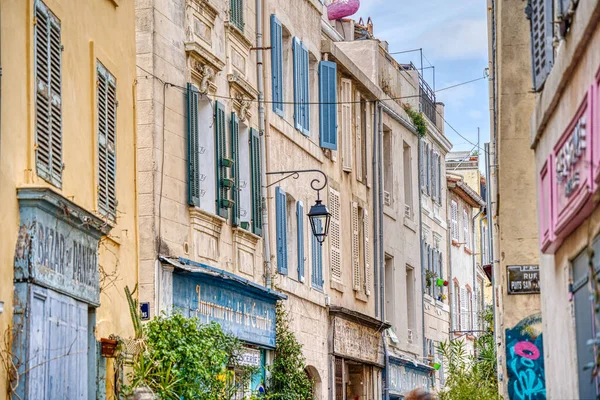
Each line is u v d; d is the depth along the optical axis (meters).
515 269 16.84
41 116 13.86
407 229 40.22
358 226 34.62
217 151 22.94
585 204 9.73
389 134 38.69
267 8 27.17
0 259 12.48
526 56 15.96
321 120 31.17
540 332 17.14
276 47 27.45
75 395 14.82
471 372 28.97
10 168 12.86
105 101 17.17
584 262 10.31
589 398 10.16
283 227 27.30
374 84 36.22
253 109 25.80
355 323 32.91
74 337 14.80
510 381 17.38
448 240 47.44
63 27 15.22
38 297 13.23
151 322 18.91
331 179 31.98
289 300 27.61
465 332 45.22
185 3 21.95
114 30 18.03
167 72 21.02
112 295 17.44
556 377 12.16
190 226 21.77
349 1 42.44
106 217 16.59
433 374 43.19
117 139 18.05
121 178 18.22
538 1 11.91
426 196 43.53
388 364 36.22
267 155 26.56
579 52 9.82
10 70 12.95
